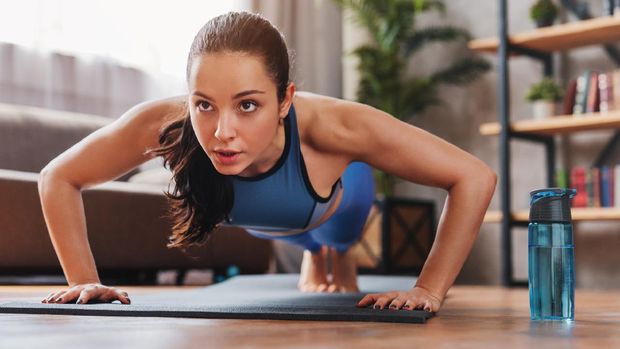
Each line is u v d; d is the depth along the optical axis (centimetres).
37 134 326
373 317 117
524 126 366
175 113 143
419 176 141
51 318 121
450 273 138
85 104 363
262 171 143
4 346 82
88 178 150
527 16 418
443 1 451
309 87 443
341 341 88
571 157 394
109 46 370
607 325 116
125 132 146
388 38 420
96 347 81
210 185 142
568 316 122
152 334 96
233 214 153
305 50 442
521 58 420
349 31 473
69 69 358
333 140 142
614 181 354
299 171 145
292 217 157
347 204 195
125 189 295
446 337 95
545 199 122
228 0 411
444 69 449
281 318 120
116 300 157
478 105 437
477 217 140
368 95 430
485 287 365
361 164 200
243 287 257
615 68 385
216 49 116
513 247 415
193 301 162
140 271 304
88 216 283
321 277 237
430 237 410
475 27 440
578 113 363
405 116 427
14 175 271
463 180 139
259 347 82
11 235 268
